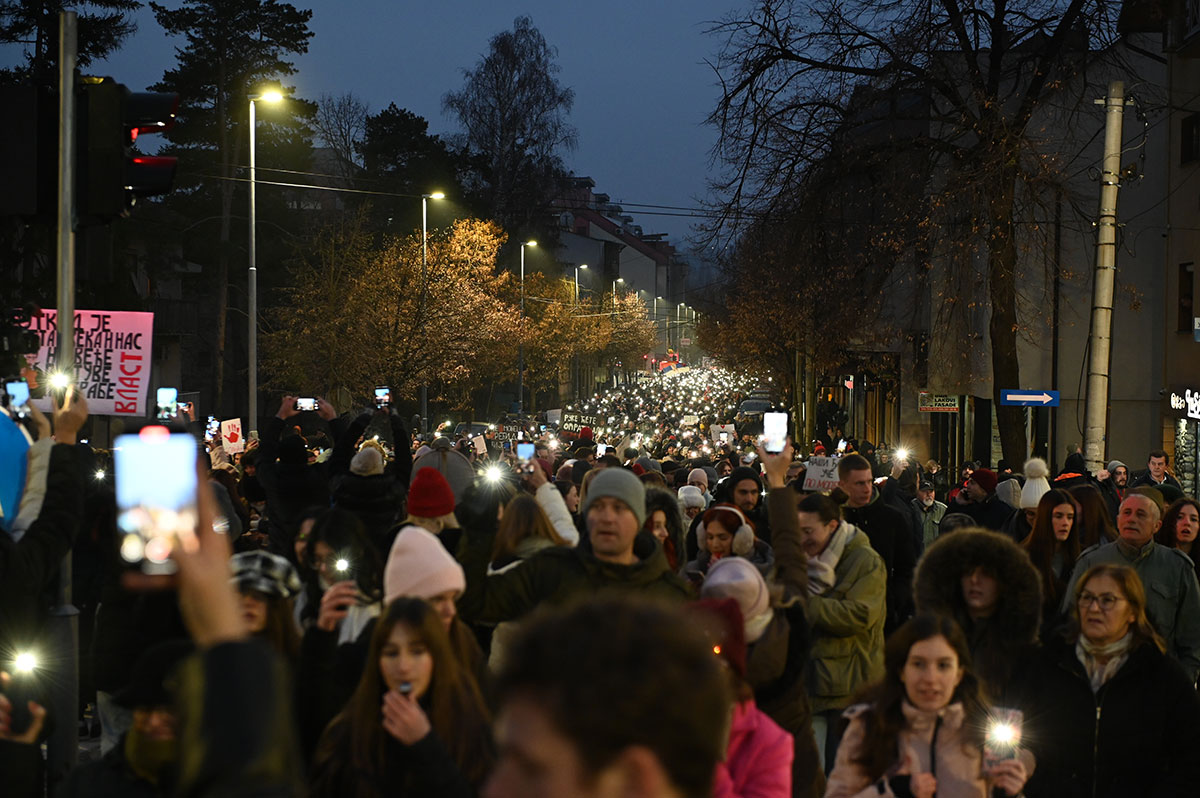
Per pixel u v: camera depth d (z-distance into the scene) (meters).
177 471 1.61
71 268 6.70
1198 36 24.17
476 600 5.21
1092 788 5.24
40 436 5.32
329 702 4.38
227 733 1.47
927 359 37.66
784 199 25.33
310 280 45.91
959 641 4.34
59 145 6.68
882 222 24.95
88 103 6.72
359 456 8.99
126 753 3.41
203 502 1.63
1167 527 8.22
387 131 66.06
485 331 48.94
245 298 58.72
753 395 83.75
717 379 93.00
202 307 59.19
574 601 1.41
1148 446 31.03
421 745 3.77
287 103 53.84
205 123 53.12
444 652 4.01
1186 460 25.62
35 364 8.13
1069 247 30.72
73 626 6.11
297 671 4.42
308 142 57.00
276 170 54.91
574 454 18.70
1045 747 5.31
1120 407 31.02
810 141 25.16
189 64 52.97
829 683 6.57
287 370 45.56
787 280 26.20
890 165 24.66
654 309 152.75
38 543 4.86
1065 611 5.68
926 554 5.71
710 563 7.07
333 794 3.92
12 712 4.03
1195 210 25.94
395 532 8.02
